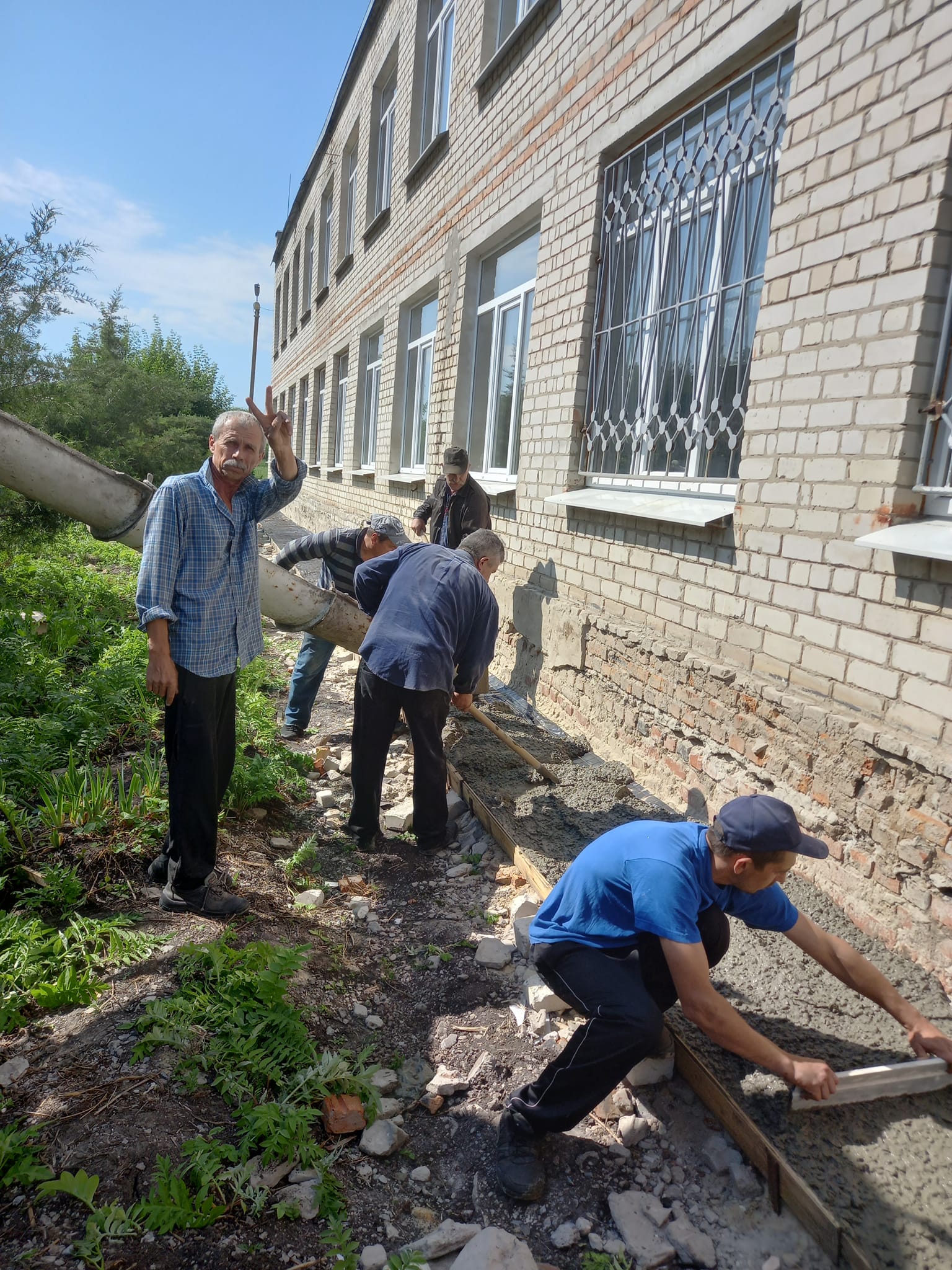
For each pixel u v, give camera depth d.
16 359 7.96
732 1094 2.41
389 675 3.83
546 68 5.97
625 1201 2.22
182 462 15.07
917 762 2.79
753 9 3.73
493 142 7.00
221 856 3.75
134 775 4.00
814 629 3.34
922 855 2.80
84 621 7.11
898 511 2.95
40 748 4.28
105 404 14.13
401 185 10.05
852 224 3.15
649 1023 2.19
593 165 5.27
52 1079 2.39
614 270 5.17
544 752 5.05
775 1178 2.17
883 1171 2.15
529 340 6.35
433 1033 2.88
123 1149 2.16
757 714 3.60
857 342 3.12
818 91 3.32
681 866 2.21
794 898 3.21
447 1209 2.25
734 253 4.05
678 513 4.13
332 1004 2.94
